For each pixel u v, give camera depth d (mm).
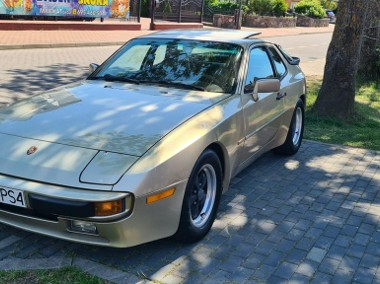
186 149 3365
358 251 3826
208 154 3676
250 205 4590
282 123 5465
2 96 8508
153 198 3117
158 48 4926
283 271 3459
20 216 3176
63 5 19875
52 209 3014
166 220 3289
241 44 4844
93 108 3840
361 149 6742
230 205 4562
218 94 4293
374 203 4832
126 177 3014
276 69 5512
